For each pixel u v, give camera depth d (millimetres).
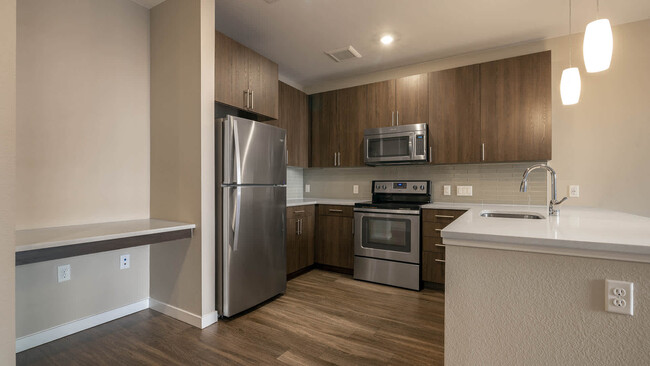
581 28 2832
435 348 1987
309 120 4137
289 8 2562
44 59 2027
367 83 4004
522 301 1138
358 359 1862
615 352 1020
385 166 3932
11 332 1191
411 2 2459
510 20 2709
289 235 3340
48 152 2049
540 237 1093
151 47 2590
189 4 2332
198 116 2273
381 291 3039
